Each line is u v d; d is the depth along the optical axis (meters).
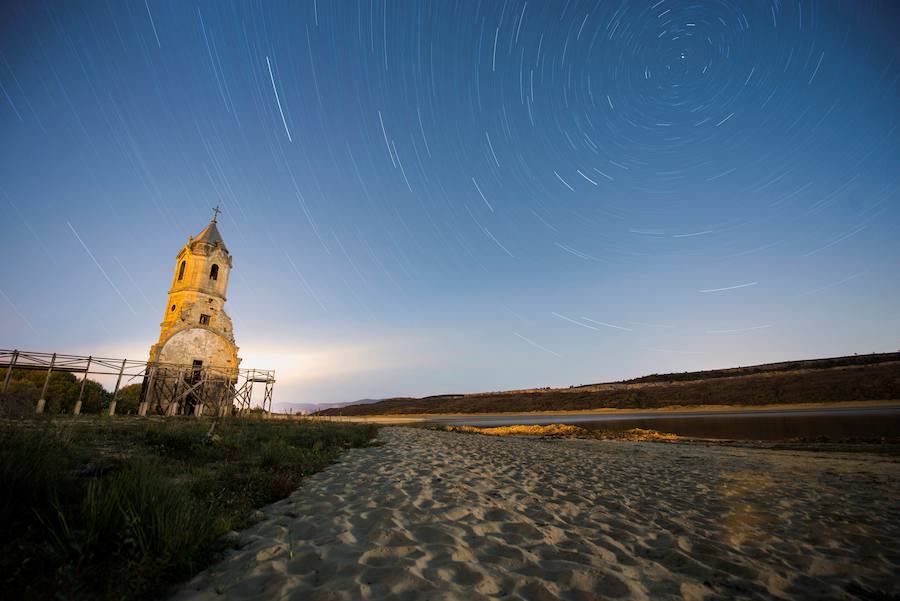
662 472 10.70
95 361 26.30
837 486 8.81
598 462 12.61
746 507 6.82
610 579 3.70
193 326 32.66
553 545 4.62
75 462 6.68
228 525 4.68
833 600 3.59
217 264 35.88
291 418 29.58
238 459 9.56
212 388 32.44
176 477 7.10
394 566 3.73
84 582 3.04
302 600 3.07
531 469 10.66
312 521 5.23
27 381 27.97
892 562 4.50
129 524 3.62
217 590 3.25
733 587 3.78
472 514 5.77
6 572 2.90
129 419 19.81
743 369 106.06
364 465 10.11
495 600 3.20
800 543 5.03
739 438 26.30
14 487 4.18
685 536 5.23
